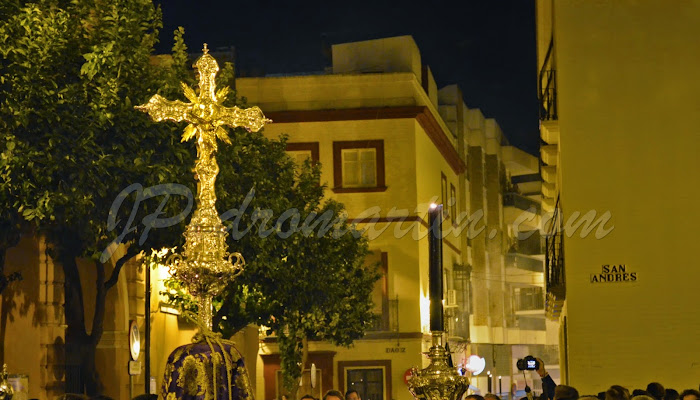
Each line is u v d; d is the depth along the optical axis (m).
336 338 34.78
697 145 22.39
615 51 22.73
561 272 24.06
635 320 22.14
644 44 22.69
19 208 15.55
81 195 15.98
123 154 17.02
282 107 43.97
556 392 11.70
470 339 56.06
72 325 23.41
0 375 11.90
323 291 29.77
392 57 46.28
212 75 8.61
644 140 22.50
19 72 15.41
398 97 43.75
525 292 70.62
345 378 42.03
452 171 54.84
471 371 52.72
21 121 15.11
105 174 16.94
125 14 17.31
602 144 22.58
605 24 22.81
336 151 43.44
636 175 22.44
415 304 42.50
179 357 7.04
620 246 22.33
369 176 43.47
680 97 22.52
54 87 15.81
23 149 15.24
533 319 71.31
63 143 15.84
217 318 25.50
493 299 65.38
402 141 43.38
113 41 16.28
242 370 7.27
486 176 66.00
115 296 25.58
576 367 22.19
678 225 22.25
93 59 15.82
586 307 22.27
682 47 22.61
